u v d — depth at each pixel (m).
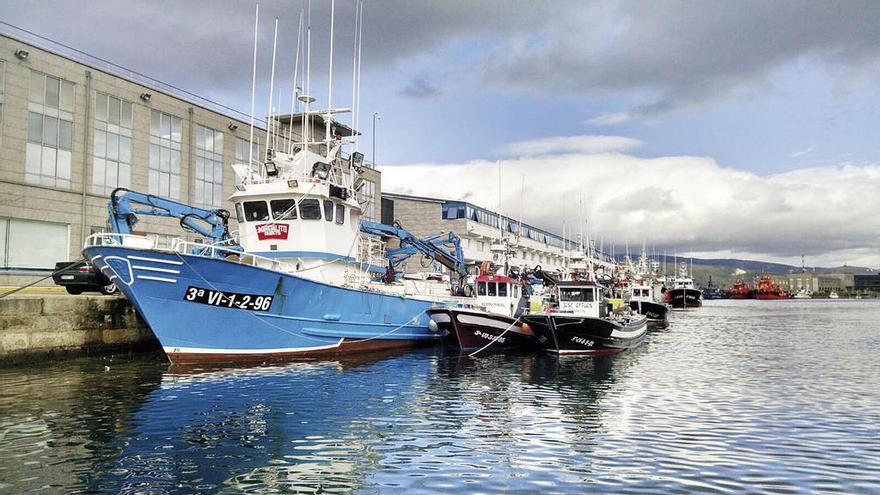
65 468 9.18
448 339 27.52
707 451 10.65
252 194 21.98
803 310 95.38
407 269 56.09
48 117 30.66
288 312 20.11
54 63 30.92
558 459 10.08
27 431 11.19
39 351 19.44
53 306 19.92
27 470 9.07
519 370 20.73
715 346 31.36
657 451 10.60
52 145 30.81
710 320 61.00
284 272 19.44
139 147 34.84
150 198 21.28
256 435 11.20
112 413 12.62
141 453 9.97
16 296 19.66
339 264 23.20
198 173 38.47
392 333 25.08
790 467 9.75
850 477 9.28
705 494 8.48
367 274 25.33
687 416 13.57
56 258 31.12
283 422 12.23
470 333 25.06
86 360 20.17
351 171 24.81
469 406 14.37
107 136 33.28
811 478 9.21
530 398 15.56
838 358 25.92
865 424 12.88
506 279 28.56
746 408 14.56
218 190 39.91
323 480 8.87
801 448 10.88
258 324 19.38
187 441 10.71
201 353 18.42
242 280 18.45
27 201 29.59
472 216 64.69
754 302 166.75
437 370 20.14
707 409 14.41
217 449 10.27
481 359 23.62
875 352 28.66
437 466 9.61
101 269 17.36
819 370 21.81
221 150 40.22
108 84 33.41
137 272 16.73
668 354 26.89
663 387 17.53
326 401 14.31
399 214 64.94
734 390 17.14
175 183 36.97
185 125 37.72
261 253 22.11
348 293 22.36
